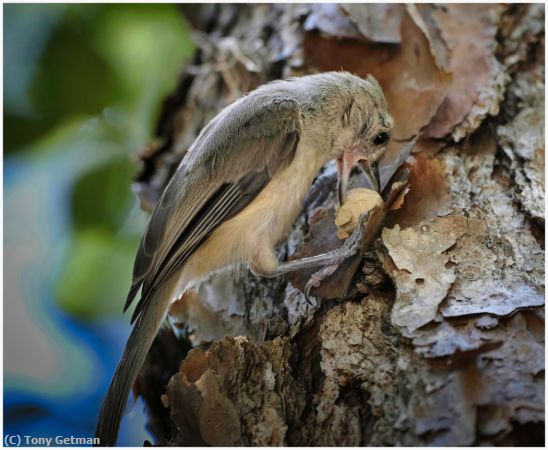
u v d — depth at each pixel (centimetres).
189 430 526
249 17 1089
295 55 908
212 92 1016
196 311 775
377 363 554
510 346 511
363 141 789
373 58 839
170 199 737
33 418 1058
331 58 870
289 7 984
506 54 812
